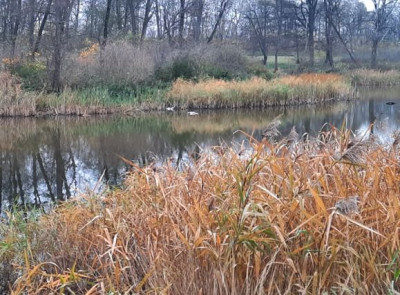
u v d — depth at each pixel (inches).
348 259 115.8
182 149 430.9
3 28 1008.2
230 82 821.9
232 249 113.6
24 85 708.7
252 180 127.0
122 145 462.0
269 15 1694.1
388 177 123.3
